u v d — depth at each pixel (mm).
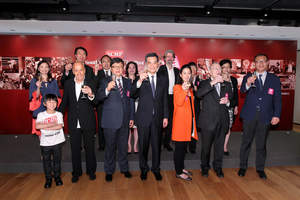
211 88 2764
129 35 5969
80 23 4762
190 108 2852
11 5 3969
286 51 6328
